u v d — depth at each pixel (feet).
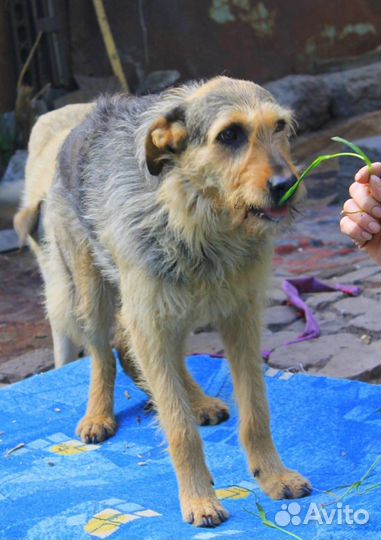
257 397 7.16
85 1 19.67
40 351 10.46
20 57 19.43
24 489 7.45
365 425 7.90
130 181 7.11
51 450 8.05
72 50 19.75
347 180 15.16
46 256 9.10
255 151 6.50
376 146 14.74
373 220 6.50
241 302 7.15
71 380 9.05
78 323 8.41
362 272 11.46
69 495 7.31
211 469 7.61
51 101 19.29
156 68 20.16
